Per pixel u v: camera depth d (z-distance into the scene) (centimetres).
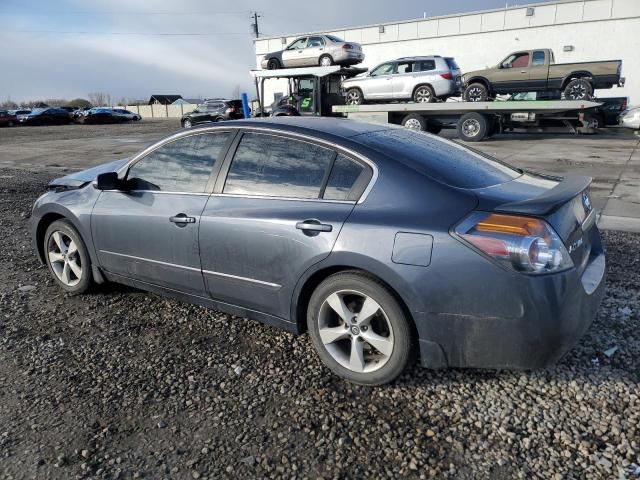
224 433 264
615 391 289
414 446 252
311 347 350
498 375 308
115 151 1852
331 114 1953
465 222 266
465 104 1759
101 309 418
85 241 424
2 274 505
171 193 371
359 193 297
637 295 416
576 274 269
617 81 1753
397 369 288
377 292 283
